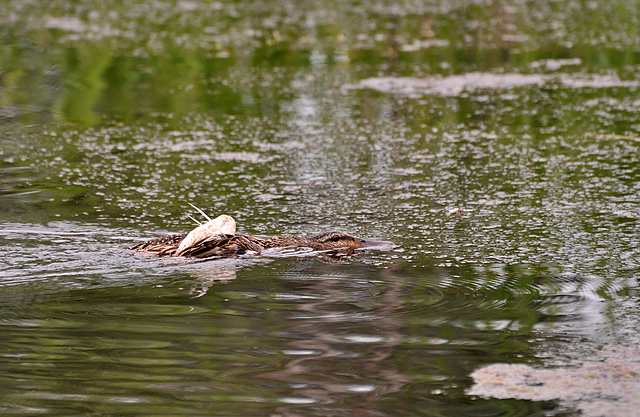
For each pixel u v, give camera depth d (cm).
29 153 1767
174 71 2630
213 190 1510
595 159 1695
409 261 1121
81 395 699
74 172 1625
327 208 1405
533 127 1972
